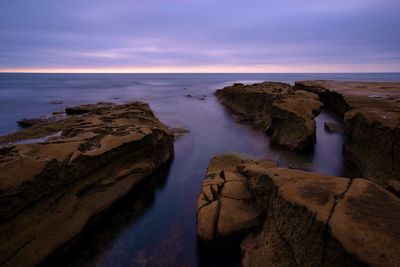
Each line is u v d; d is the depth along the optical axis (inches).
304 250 288.7
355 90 1368.1
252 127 1162.6
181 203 538.9
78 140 553.3
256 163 605.0
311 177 367.6
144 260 388.5
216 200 443.5
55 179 427.5
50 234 390.6
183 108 1752.0
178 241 426.9
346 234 249.6
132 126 716.0
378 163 587.2
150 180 630.5
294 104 973.2
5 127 1189.1
